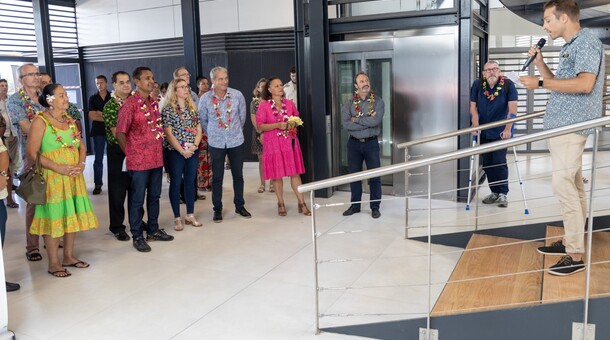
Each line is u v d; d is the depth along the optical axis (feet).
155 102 15.72
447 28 20.04
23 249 16.21
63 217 13.52
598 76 9.86
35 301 12.10
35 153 12.75
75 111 19.43
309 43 21.84
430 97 20.77
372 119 18.15
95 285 13.02
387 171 9.71
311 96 21.90
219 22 32.48
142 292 12.50
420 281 12.55
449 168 20.77
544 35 31.27
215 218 18.80
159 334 10.35
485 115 19.81
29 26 34.12
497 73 19.52
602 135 31.73
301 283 12.77
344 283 12.64
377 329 9.92
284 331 10.32
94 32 37.24
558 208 18.80
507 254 12.59
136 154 15.28
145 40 35.45
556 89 9.73
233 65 32.76
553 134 8.68
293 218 18.97
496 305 9.46
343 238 16.24
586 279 8.45
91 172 31.65
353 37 21.90
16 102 16.67
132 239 16.66
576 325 8.66
